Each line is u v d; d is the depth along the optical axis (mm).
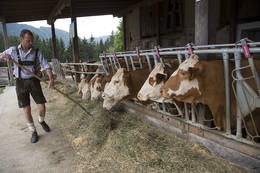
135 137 3062
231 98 2373
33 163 3031
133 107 4004
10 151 3447
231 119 2398
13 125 4762
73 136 3775
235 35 5121
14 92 9180
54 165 2938
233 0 4973
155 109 3424
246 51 1909
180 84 2314
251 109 2232
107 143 3188
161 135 3139
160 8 7812
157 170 2381
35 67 3660
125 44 11203
